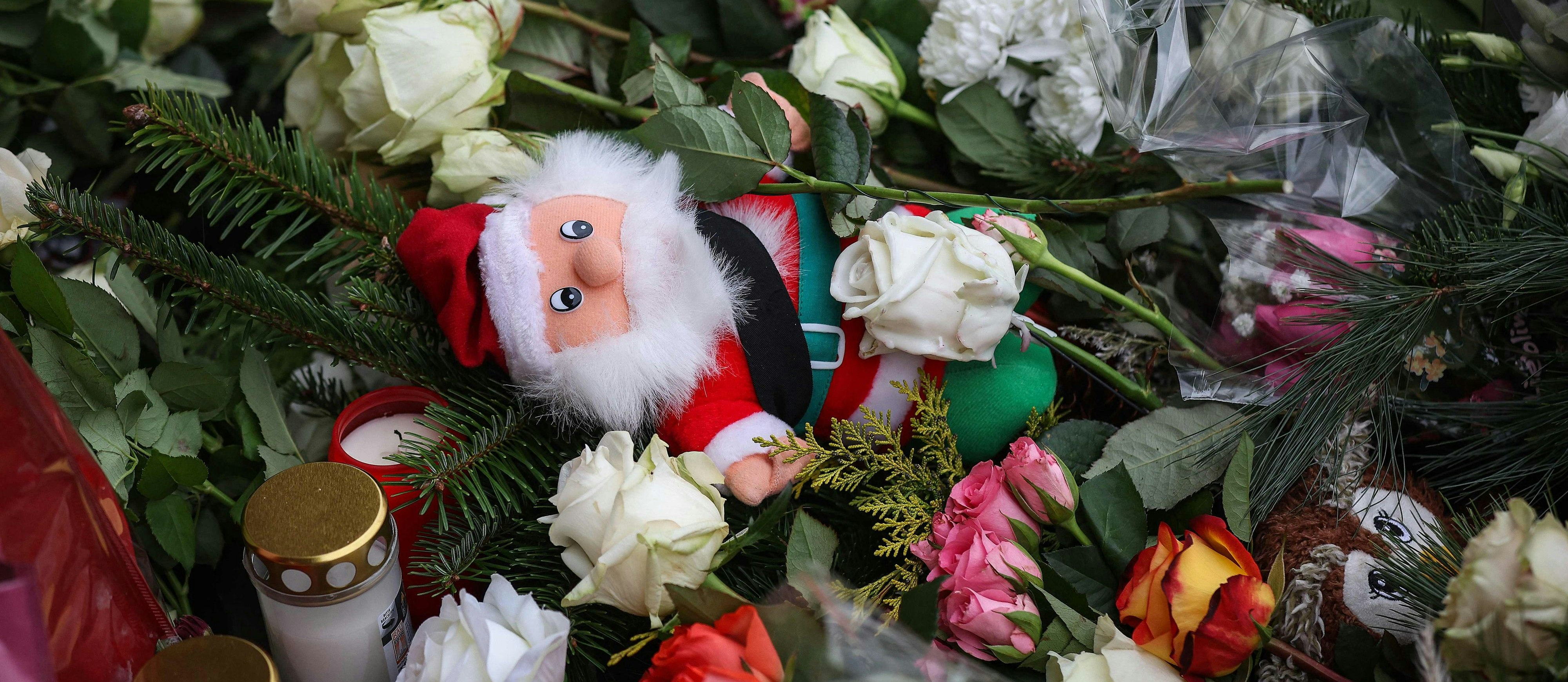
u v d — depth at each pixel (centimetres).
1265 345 117
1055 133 128
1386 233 117
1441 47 122
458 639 104
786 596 107
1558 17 113
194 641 103
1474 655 98
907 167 133
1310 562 108
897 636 105
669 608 105
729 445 110
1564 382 111
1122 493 109
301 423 126
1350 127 116
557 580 113
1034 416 115
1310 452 112
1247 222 118
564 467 108
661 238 111
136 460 115
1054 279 116
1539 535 97
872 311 109
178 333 120
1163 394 121
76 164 135
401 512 114
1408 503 112
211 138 117
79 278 124
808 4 131
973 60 126
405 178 129
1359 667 105
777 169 117
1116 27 115
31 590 94
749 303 112
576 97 127
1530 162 113
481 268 111
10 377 98
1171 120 116
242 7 144
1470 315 114
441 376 118
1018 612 105
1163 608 105
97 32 134
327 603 105
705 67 133
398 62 121
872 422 112
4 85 132
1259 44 117
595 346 109
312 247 121
